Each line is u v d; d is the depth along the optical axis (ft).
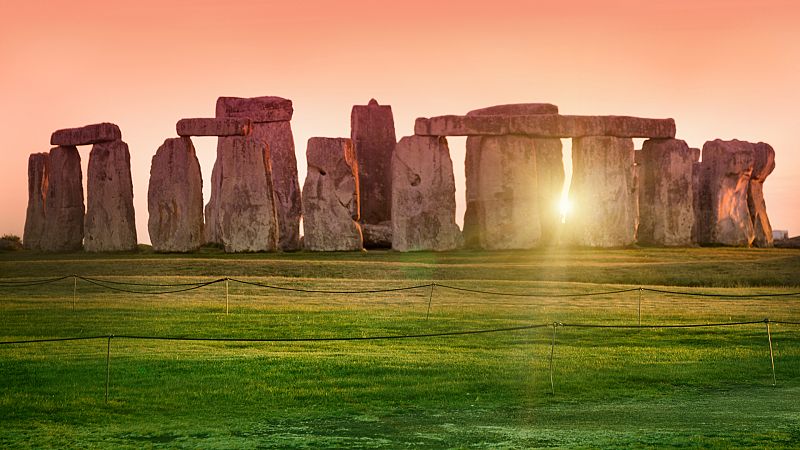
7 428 70.13
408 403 77.56
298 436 68.13
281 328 108.68
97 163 199.62
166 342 100.68
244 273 156.66
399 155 194.39
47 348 96.73
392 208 195.83
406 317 116.26
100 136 200.64
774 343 102.06
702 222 217.56
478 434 68.49
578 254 181.78
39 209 215.51
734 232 214.28
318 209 191.93
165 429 70.03
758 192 223.71
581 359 93.71
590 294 136.67
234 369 87.76
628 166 198.70
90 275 154.30
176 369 87.61
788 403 77.87
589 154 197.47
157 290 139.23
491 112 214.28
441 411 75.25
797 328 110.52
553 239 205.46
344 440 67.10
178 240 190.90
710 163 216.95
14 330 106.52
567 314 119.24
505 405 77.20
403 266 162.40
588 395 80.64
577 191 197.77
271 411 74.95
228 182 191.01
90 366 88.43
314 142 193.06
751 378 87.15
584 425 70.90
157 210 192.54
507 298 133.39
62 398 77.87
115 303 126.41
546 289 141.69
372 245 202.59
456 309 122.83
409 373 87.20
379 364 90.17
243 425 71.05
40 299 129.90
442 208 192.95
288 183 213.46
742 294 138.92
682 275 156.56
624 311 121.80
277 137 215.10
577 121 197.88
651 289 136.98
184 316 115.96
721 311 122.21
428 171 193.67
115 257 181.78
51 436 68.23
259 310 120.67
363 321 113.29
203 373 86.33
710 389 83.15
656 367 90.43
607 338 104.63
